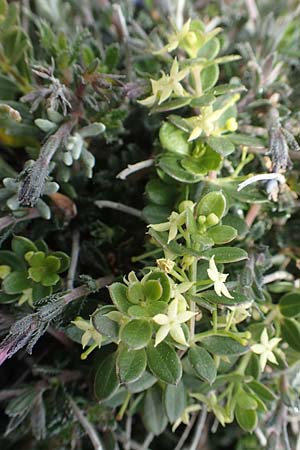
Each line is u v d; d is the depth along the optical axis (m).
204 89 0.12
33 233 0.12
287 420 0.13
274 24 0.14
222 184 0.11
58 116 0.11
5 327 0.11
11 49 0.13
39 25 0.13
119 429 0.13
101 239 0.12
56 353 0.13
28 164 0.11
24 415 0.12
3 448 0.13
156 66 0.13
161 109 0.11
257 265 0.12
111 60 0.13
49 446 0.13
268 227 0.12
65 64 0.12
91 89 0.12
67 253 0.13
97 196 0.13
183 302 0.10
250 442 0.13
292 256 0.13
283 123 0.12
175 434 0.13
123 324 0.10
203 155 0.11
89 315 0.11
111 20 0.14
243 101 0.13
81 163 0.12
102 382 0.10
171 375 0.10
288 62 0.14
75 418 0.12
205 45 0.12
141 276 0.11
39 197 0.11
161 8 0.15
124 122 0.13
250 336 0.11
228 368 0.11
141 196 0.13
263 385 0.11
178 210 0.11
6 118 0.12
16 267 0.11
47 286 0.11
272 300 0.12
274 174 0.11
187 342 0.10
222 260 0.10
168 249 0.10
